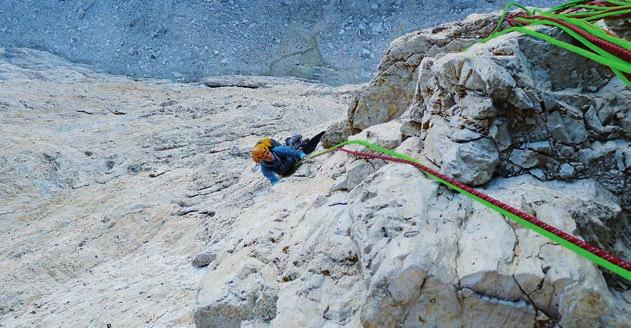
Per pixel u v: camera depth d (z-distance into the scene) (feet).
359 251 11.39
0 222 29.60
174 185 30.66
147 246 24.50
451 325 9.80
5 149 35.42
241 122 40.06
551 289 9.32
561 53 12.66
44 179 33.73
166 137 38.06
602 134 12.18
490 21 18.51
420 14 56.29
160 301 17.87
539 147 12.05
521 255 9.80
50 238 27.30
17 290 22.25
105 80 54.13
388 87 20.15
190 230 24.73
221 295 13.57
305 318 11.89
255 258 14.55
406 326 9.91
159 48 58.95
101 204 30.14
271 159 20.67
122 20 61.05
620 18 13.79
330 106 42.57
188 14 59.98
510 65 12.05
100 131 39.96
